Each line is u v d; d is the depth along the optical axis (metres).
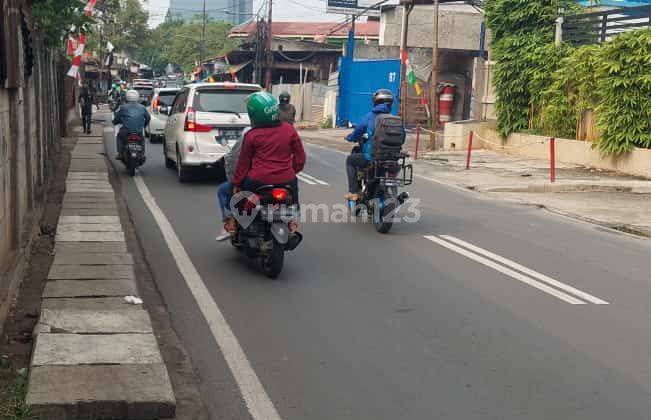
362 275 8.12
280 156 7.75
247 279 7.85
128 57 96.62
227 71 56.75
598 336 6.25
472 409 4.77
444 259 8.96
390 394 4.99
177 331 6.19
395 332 6.26
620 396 5.01
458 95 36.78
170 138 16.00
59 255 8.20
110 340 5.54
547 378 5.30
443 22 36.56
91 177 14.83
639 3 28.80
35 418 4.31
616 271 8.64
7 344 5.77
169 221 10.77
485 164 20.39
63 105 25.47
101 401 4.46
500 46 23.50
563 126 21.36
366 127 10.90
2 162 6.82
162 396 4.58
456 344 5.99
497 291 7.59
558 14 22.70
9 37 7.20
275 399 4.89
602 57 18.78
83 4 15.92
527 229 11.15
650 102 17.77
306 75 51.88
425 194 14.65
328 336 6.12
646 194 15.19
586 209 13.17
